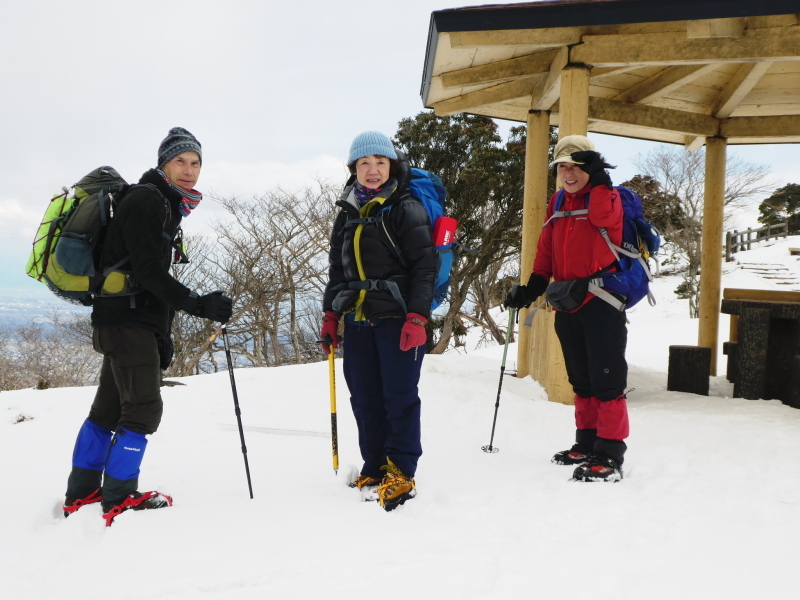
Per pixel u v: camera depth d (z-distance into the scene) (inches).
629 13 180.5
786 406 187.5
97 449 104.3
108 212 98.3
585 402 128.3
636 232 120.6
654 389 240.4
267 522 92.1
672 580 68.1
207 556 80.1
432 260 103.5
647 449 136.7
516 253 739.4
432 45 211.2
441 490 107.0
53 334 870.4
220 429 164.4
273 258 748.6
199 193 107.0
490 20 192.4
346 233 108.2
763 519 86.9
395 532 87.3
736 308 206.8
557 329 128.7
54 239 96.2
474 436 158.1
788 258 1101.1
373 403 111.0
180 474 123.6
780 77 264.1
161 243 98.3
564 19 186.9
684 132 273.0
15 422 175.0
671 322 626.5
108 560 80.0
